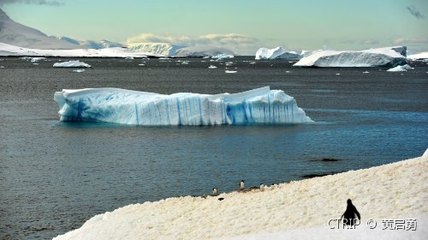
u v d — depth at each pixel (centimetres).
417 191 4816
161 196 6906
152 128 11794
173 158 9069
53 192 7062
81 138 10738
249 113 12456
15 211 6297
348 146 10275
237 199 5503
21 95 19300
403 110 15962
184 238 4647
